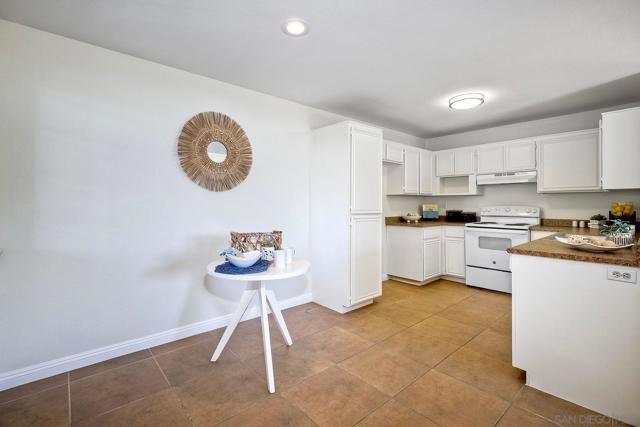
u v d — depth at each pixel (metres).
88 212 2.10
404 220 4.68
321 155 3.28
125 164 2.24
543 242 2.14
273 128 3.08
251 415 1.60
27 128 1.90
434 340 2.46
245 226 2.87
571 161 3.45
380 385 1.85
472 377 1.93
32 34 1.91
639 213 3.26
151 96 2.34
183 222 2.51
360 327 2.73
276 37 2.02
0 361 1.83
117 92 2.20
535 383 1.80
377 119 3.94
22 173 1.88
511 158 3.92
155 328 2.40
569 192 3.70
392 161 4.07
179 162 2.48
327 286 3.25
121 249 2.23
